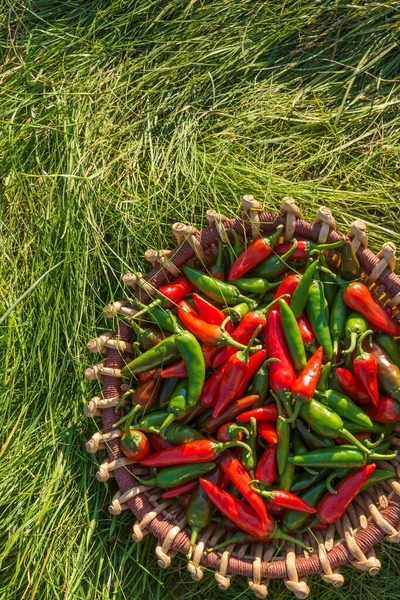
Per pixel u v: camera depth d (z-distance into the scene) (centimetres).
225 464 103
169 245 113
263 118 116
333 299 106
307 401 101
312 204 112
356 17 116
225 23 117
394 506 100
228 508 101
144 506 104
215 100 117
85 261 110
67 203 111
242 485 102
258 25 117
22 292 114
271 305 104
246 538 102
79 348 110
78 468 110
